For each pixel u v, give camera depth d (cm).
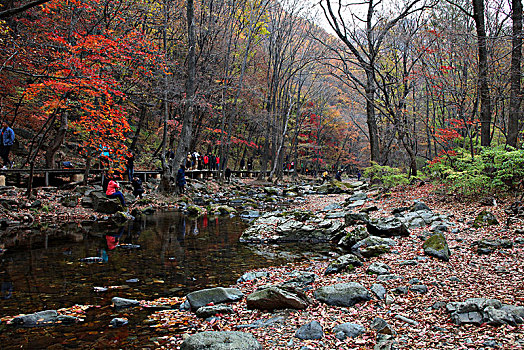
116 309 528
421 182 1627
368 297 529
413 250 779
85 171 1664
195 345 374
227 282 674
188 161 2788
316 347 392
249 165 4244
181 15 2255
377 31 1652
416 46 1580
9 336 435
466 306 434
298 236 1084
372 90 1786
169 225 1302
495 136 1950
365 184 2602
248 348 370
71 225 1214
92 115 1103
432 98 1755
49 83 909
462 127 1402
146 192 1884
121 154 1393
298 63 3447
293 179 4141
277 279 687
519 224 824
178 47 2567
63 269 722
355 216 1189
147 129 3170
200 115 2767
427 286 553
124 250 902
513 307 423
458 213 1057
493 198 1064
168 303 560
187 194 2067
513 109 1167
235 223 1384
